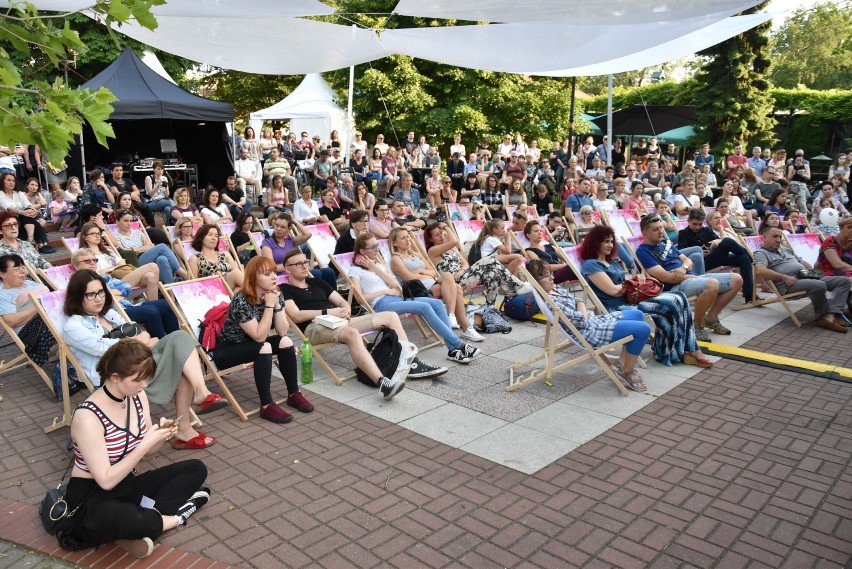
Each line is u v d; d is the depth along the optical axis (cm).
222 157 1870
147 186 1313
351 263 697
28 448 448
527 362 601
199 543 338
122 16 252
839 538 343
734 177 1524
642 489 392
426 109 2545
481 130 2509
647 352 662
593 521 358
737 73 2589
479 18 718
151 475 347
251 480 403
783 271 805
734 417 500
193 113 1402
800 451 443
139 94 1364
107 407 318
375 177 1744
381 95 2400
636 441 458
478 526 353
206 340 505
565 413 507
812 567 319
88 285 455
